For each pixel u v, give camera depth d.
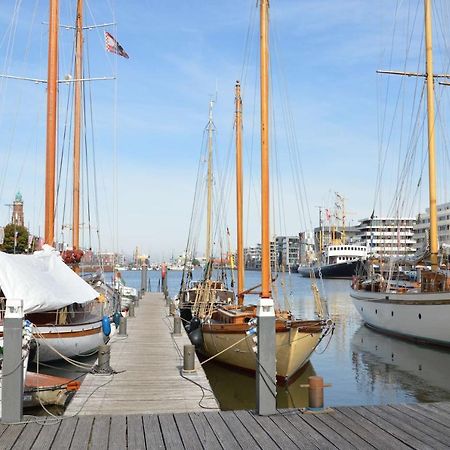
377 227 125.38
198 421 8.39
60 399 12.90
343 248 124.12
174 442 7.42
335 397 15.87
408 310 26.98
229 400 15.76
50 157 21.12
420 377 18.94
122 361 16.14
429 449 7.09
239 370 18.69
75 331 17.86
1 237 38.25
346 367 20.89
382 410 8.94
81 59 32.44
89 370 14.54
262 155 11.52
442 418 8.46
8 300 8.38
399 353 24.14
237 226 25.47
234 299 30.14
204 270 34.69
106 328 19.38
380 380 18.42
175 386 12.58
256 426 8.12
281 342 16.33
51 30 21.73
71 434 7.74
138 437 7.62
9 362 8.31
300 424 8.20
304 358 16.94
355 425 8.12
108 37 30.44
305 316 40.38
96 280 28.27
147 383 12.90
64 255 25.06
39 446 7.23
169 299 39.41
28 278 15.41
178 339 21.42
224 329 18.83
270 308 8.89
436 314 24.77
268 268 10.72
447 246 40.00
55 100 21.61
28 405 12.66
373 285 34.50
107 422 8.34
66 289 17.52
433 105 30.31
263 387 8.76
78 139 31.70
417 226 107.19
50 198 20.98
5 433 7.77
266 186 11.33
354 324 36.62
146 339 21.42
